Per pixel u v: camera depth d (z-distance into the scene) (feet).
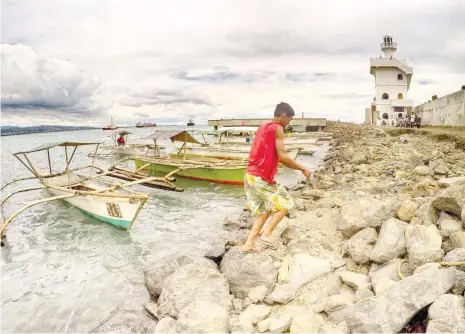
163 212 40.04
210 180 57.98
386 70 150.30
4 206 45.34
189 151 72.43
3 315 19.75
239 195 48.85
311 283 16.76
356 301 14.06
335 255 19.38
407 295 11.89
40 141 237.45
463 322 10.39
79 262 26.89
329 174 52.42
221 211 40.04
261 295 16.06
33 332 18.04
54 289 22.67
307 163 77.30
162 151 104.22
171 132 65.92
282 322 13.39
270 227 17.97
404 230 17.51
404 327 11.48
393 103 147.23
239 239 24.70
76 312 19.77
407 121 123.13
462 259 13.88
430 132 84.17
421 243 15.48
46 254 28.68
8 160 106.32
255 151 17.03
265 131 16.70
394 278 14.94
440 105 105.19
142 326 16.22
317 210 27.55
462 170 37.68
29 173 78.43
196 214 38.88
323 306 14.61
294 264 17.81
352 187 38.19
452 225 17.13
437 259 14.56
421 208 18.85
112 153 101.86
